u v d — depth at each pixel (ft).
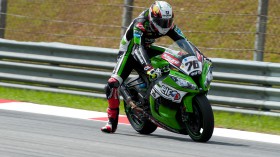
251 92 117.29
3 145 74.95
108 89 91.61
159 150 76.74
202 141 84.79
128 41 92.58
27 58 140.26
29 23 184.96
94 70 133.90
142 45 88.69
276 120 113.19
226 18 160.66
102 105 125.70
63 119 103.65
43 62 139.03
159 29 88.28
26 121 97.60
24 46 140.87
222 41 156.04
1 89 141.08
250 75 118.73
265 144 88.63
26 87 139.13
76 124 98.53
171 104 87.04
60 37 178.29
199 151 77.46
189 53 86.33
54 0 185.88
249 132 101.40
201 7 164.04
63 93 134.82
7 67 141.79
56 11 184.96
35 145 76.07
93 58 133.69
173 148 78.84
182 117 86.02
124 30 130.52
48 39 179.83
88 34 175.32
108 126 91.45
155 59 88.63
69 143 78.84
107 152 73.51
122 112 121.19
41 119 101.40
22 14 187.42
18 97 131.54
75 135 86.22
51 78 137.18
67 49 135.95
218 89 120.98
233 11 163.02
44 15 185.47
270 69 116.37
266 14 120.37
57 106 121.29
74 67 136.87
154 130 93.86
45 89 136.87
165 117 87.92
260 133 100.99
